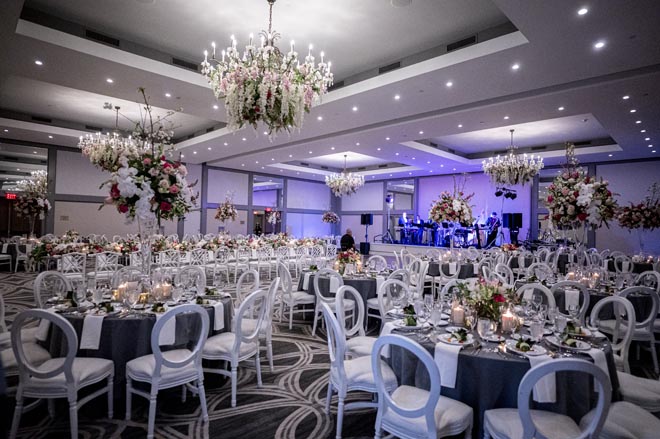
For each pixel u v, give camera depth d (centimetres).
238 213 1794
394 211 2009
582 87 652
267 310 404
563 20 457
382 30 573
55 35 545
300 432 287
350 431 289
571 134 1151
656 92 665
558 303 502
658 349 490
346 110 826
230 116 391
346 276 593
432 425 204
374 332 556
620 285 502
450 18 537
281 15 541
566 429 205
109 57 594
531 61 569
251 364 423
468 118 855
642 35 489
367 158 1703
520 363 234
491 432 221
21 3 446
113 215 1427
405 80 652
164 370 279
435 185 1839
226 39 612
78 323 307
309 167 1864
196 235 1509
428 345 260
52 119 1108
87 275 727
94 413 306
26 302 680
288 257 1125
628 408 233
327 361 438
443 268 812
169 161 369
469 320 304
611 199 519
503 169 1091
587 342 272
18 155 1268
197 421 300
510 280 620
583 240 562
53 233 1295
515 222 1416
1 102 963
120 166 353
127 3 519
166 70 654
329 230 2247
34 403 278
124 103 959
